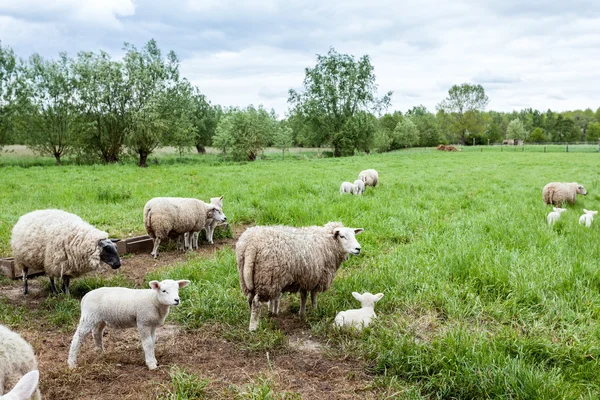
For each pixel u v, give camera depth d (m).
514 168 30.88
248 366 4.82
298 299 6.79
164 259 9.22
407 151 73.06
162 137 37.41
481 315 5.86
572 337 5.09
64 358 4.98
